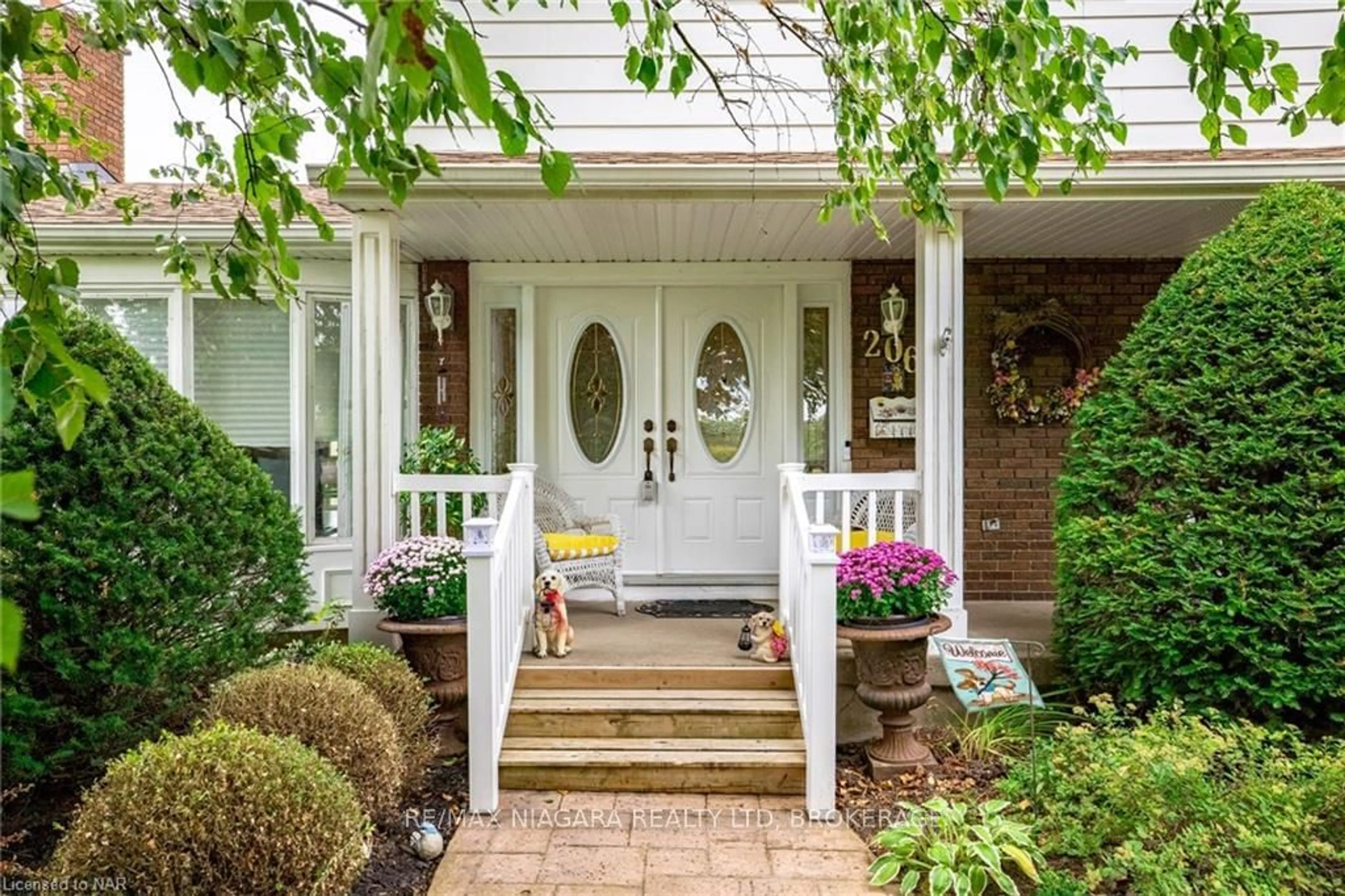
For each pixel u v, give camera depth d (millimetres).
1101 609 3693
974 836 2902
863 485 4285
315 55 1692
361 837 2455
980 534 5852
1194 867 2566
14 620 746
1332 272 3494
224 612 3357
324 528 5895
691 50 2506
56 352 1219
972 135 2523
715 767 3539
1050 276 5805
